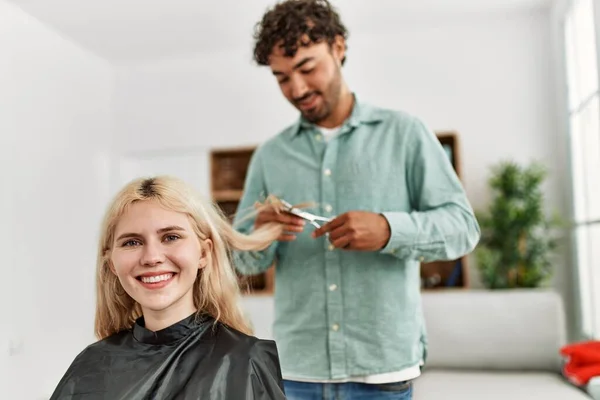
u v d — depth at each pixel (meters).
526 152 3.29
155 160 3.87
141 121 3.86
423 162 1.15
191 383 0.98
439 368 2.62
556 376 2.45
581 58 2.74
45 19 3.16
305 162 1.24
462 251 1.15
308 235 1.20
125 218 1.01
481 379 2.41
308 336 1.17
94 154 3.70
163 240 1.01
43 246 3.13
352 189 1.17
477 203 3.31
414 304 1.16
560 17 3.02
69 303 3.34
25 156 3.04
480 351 2.56
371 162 1.17
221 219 1.16
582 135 2.81
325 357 1.15
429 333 2.62
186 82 3.80
